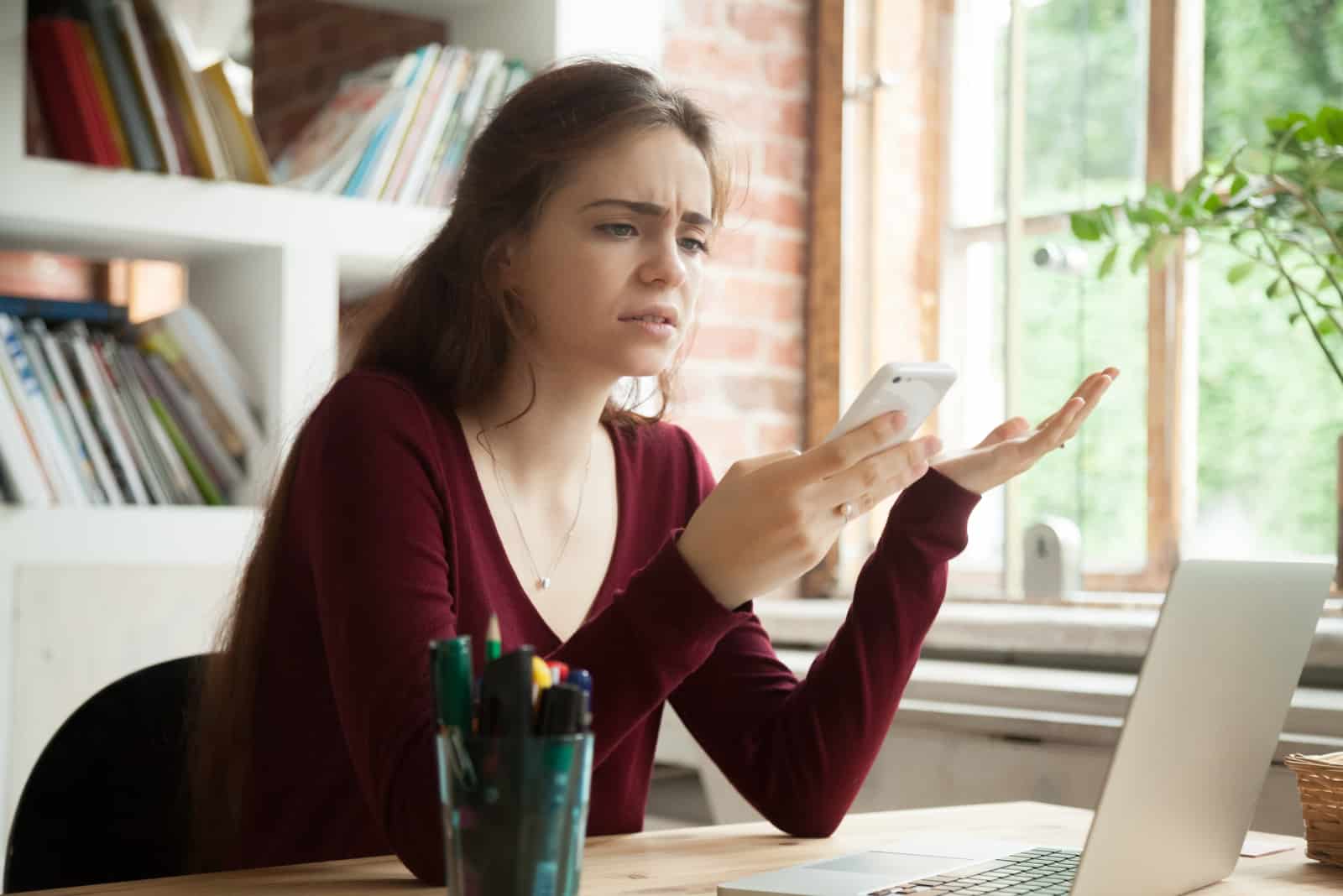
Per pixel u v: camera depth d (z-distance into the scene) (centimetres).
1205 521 243
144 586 215
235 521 224
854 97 309
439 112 252
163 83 223
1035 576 262
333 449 114
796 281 312
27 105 218
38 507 207
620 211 118
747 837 120
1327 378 226
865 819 131
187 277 250
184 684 135
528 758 67
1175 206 213
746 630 135
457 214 128
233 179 230
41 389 213
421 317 130
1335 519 223
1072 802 190
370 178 244
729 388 299
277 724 121
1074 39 270
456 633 119
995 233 283
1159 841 90
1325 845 109
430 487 115
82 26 218
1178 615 82
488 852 67
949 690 211
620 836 120
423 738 96
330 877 101
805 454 92
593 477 138
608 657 94
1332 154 196
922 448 94
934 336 293
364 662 102
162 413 225
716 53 298
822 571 303
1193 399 246
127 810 130
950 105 293
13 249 228
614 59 154
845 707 121
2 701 202
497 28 274
